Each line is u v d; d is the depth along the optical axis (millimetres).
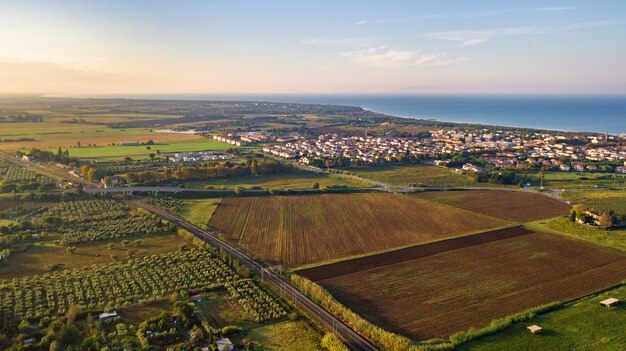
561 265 142375
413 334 101938
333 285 128750
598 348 94812
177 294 120938
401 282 130500
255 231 179000
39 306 112875
